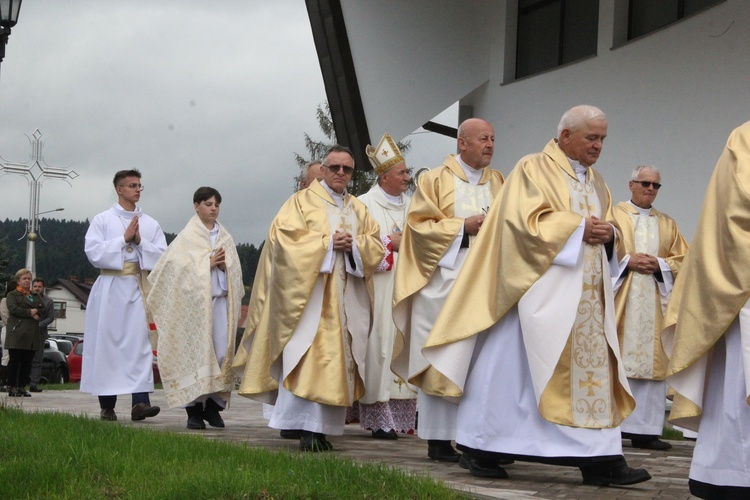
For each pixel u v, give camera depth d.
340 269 7.99
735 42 11.79
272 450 7.10
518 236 6.20
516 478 6.28
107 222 10.86
